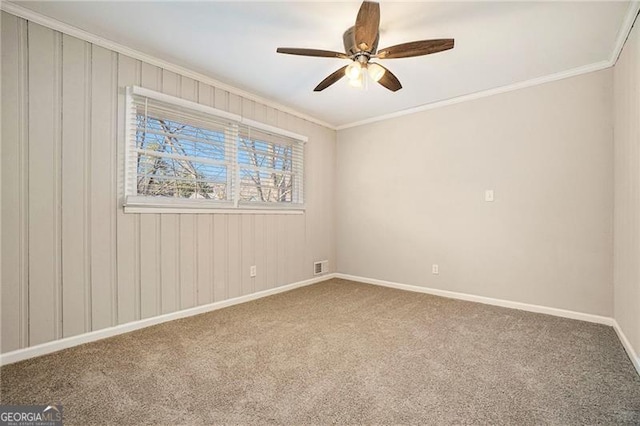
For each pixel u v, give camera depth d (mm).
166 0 1809
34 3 1838
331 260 4387
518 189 2971
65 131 2076
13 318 1880
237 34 2170
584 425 1340
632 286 1956
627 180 2105
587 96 2613
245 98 3199
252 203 3287
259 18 1987
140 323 2438
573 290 2693
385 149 3945
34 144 1953
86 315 2168
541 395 1557
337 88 3084
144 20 2006
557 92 2754
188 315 2734
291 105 3580
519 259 2969
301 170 3891
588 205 2621
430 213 3553
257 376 1730
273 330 2424
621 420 1369
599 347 2104
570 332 2371
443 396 1549
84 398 1518
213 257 2936
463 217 3314
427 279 3582
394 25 2029
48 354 1980
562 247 2744
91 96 2186
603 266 2553
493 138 3111
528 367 1835
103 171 2248
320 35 2180
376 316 2758
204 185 2879
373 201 4062
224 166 3041
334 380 1691
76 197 2125
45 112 1993
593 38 2166
